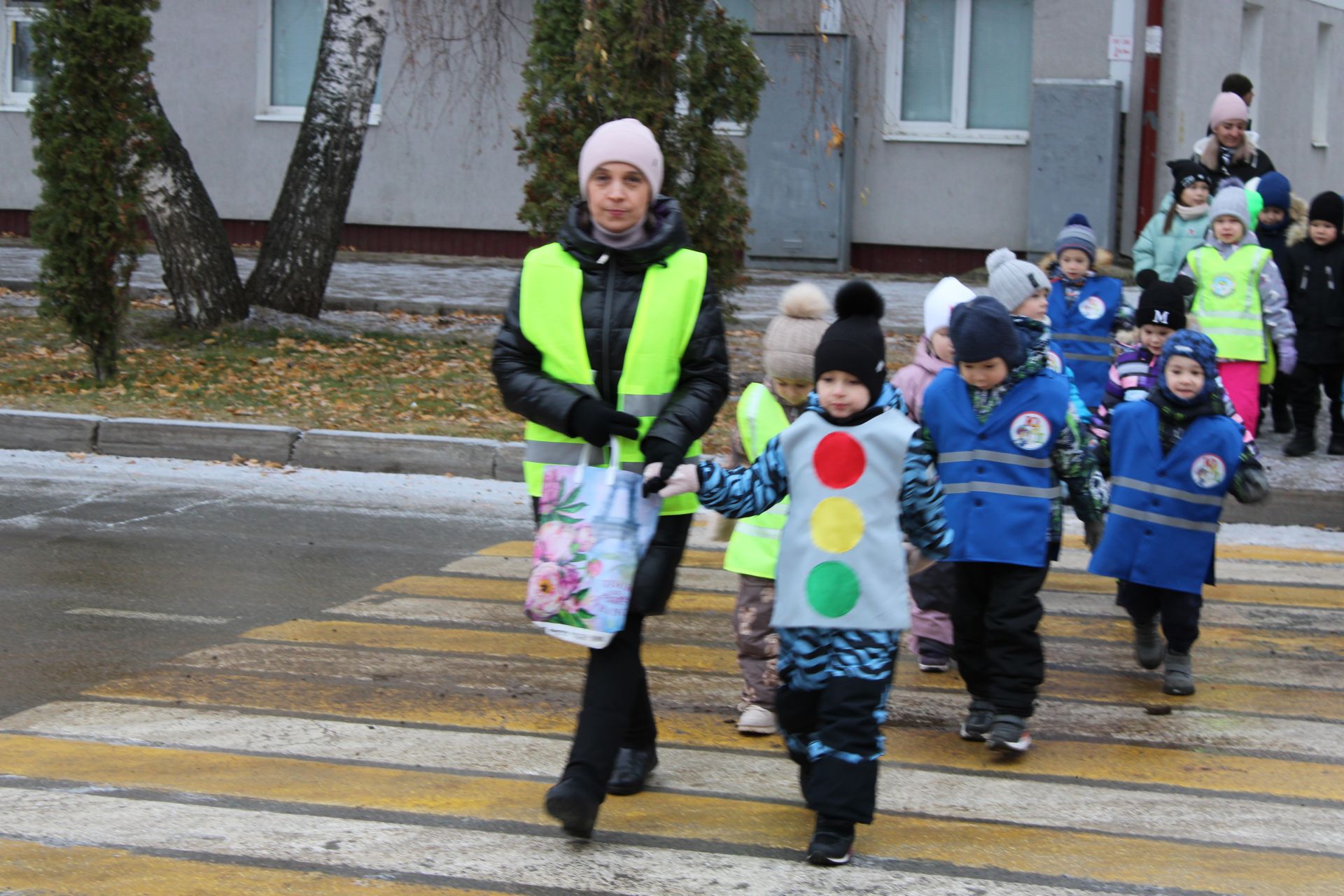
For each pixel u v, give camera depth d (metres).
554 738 7.13
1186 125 25.59
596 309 5.67
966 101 26.55
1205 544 7.86
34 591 9.69
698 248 16.22
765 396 7.13
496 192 28.59
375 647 8.67
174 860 5.62
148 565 10.45
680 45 15.80
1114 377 9.87
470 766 6.73
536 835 5.93
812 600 5.75
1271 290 12.59
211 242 18.55
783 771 6.76
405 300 21.06
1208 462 7.80
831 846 5.64
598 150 5.63
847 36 25.88
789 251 26.61
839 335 5.80
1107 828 6.12
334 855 5.70
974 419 7.09
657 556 5.73
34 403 15.20
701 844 5.87
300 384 16.20
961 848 5.89
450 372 16.94
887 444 5.81
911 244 27.03
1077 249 11.80
